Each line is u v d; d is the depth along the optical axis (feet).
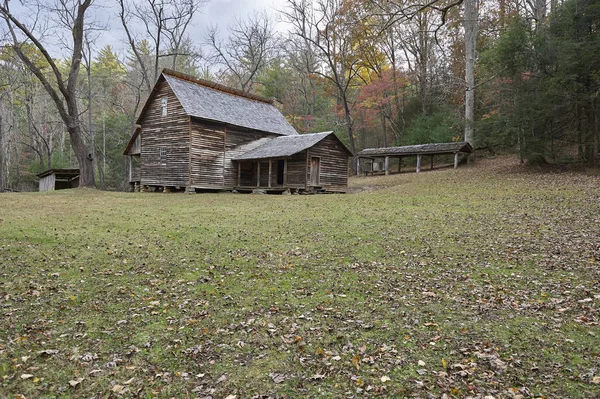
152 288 20.22
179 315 16.84
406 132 121.60
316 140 78.13
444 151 93.09
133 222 39.86
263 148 84.48
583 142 66.23
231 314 16.93
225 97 93.56
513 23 72.79
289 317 16.52
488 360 12.62
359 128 144.66
